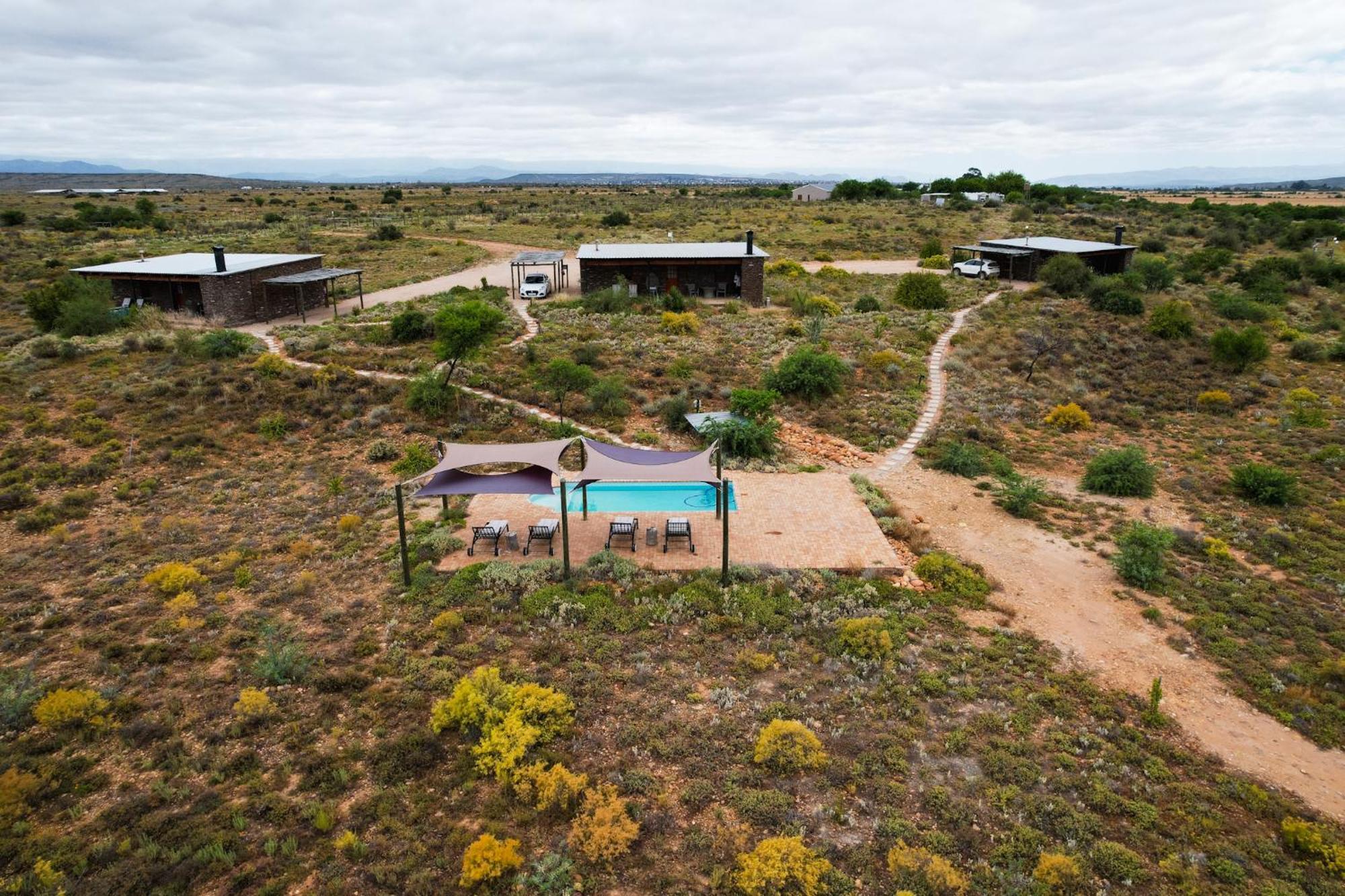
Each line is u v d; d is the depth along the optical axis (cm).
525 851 927
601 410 2711
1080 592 1639
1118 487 2173
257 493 2105
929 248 6344
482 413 2656
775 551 1750
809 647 1392
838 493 2097
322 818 956
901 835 950
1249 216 8762
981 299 4700
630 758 1094
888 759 1094
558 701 1162
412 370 3094
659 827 964
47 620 1452
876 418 2722
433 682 1258
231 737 1134
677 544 1786
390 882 877
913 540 1825
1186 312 4072
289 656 1299
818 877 877
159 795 1014
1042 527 1955
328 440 2459
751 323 4047
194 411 2597
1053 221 8425
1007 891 871
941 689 1266
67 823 974
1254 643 1455
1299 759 1155
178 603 1498
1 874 884
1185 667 1377
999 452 2508
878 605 1553
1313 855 961
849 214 9419
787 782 1047
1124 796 1057
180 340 3203
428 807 998
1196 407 3052
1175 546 1858
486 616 1476
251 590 1593
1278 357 3684
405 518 1939
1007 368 3378
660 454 1762
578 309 4356
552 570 1648
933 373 3278
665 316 3956
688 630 1441
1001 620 1520
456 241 7406
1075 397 3117
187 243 6956
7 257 5903
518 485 1662
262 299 4178
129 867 895
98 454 2291
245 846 932
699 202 11788
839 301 4712
